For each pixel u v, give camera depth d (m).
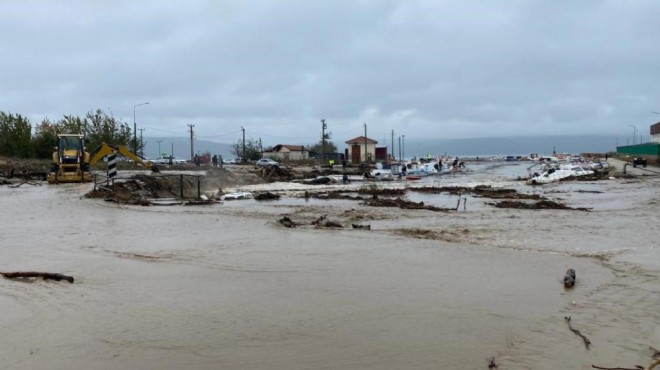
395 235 15.79
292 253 12.72
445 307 8.31
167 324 7.45
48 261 11.48
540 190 39.06
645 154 86.75
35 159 60.22
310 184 48.34
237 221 18.81
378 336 7.03
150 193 32.06
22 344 6.62
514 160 157.62
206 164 70.50
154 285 9.59
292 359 6.27
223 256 12.32
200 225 17.61
